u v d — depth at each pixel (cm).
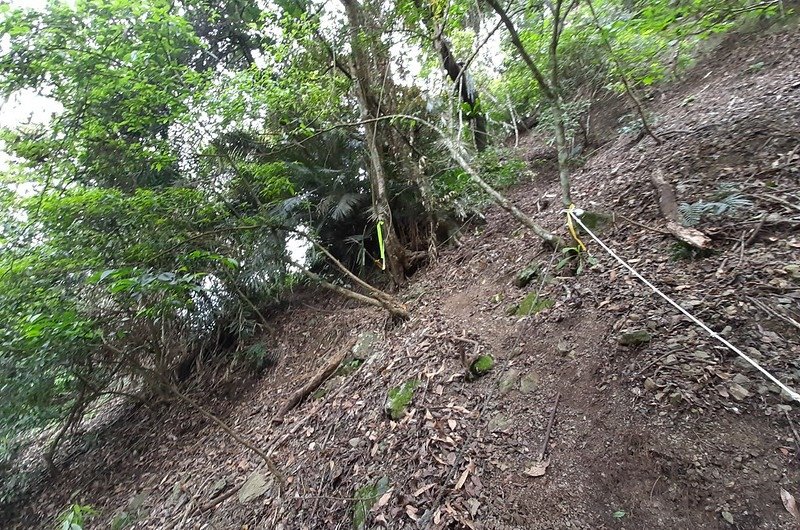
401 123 596
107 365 576
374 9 553
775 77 451
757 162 344
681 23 440
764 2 439
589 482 224
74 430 687
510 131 857
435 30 518
